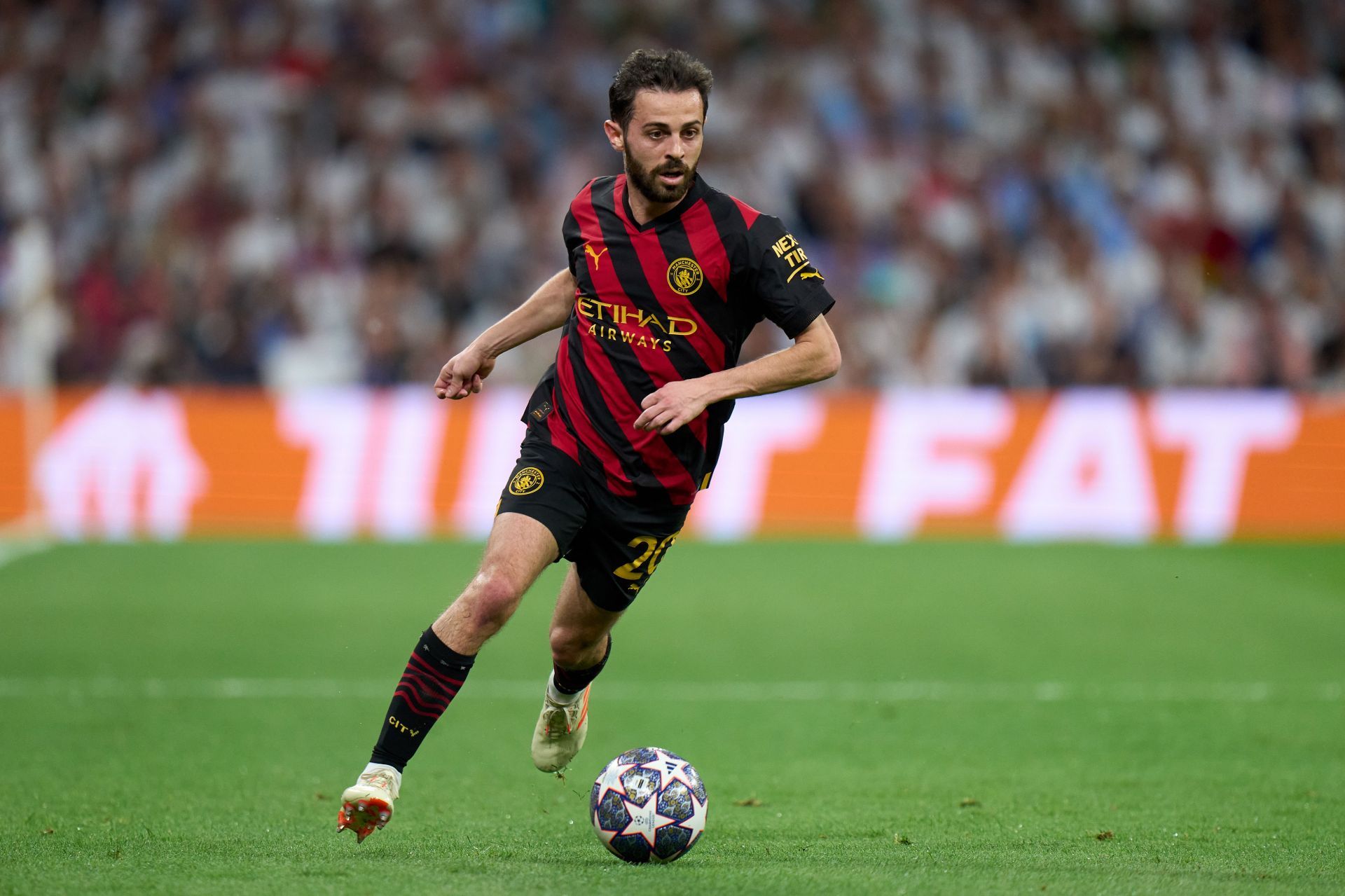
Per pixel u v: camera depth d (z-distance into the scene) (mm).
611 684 26766
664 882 13242
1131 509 45250
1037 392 55312
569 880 13289
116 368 54188
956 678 27203
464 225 57875
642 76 14039
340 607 33844
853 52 64750
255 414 45562
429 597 35250
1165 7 67000
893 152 61594
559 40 64562
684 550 42688
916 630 31844
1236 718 23844
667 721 23734
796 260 14539
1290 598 35750
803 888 13031
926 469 45625
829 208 59844
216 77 62250
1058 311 56625
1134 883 13383
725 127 61031
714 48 65000
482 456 45688
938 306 57688
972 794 18562
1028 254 58656
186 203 57969
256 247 56438
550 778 19672
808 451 45844
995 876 13609
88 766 19734
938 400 45906
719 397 14062
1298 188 62906
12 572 37875
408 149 60062
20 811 16875
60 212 58844
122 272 55906
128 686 25766
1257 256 60969
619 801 14117
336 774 19547
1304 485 45375
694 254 14578
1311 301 59125
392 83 62406
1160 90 64875
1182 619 33188
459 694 25734
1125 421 45469
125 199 59000
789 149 60750
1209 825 16531
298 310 55000
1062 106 63844
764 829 16297
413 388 52562
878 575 38719
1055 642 30703
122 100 61875
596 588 15453
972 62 64750
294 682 26375
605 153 61469
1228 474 45344
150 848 14773
